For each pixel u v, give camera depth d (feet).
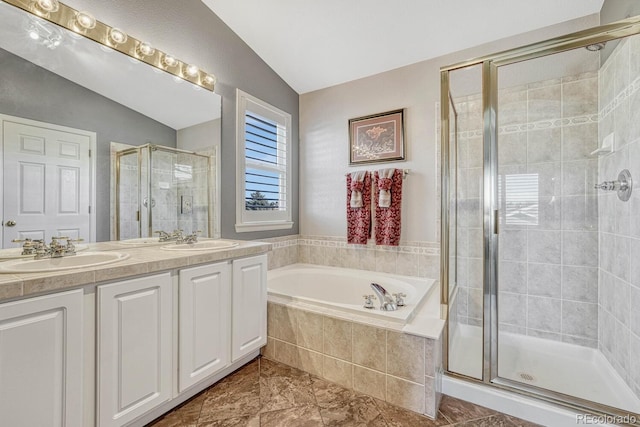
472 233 7.57
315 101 10.40
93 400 3.88
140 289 4.35
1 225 4.48
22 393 3.24
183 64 7.02
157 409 4.90
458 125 7.68
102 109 5.71
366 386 5.60
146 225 6.38
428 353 5.02
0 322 3.07
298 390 5.73
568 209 6.78
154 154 6.55
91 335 3.85
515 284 7.36
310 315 6.30
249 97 8.77
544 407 4.85
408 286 7.88
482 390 5.32
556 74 6.78
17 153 4.68
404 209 8.69
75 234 5.30
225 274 5.74
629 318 5.27
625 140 5.38
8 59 4.65
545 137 6.94
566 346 6.82
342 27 7.64
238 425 4.79
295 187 10.62
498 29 7.09
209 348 5.41
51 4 5.06
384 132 8.95
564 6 6.34
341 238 9.86
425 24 7.19
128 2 6.12
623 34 4.75
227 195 8.20
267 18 7.74
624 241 5.45
